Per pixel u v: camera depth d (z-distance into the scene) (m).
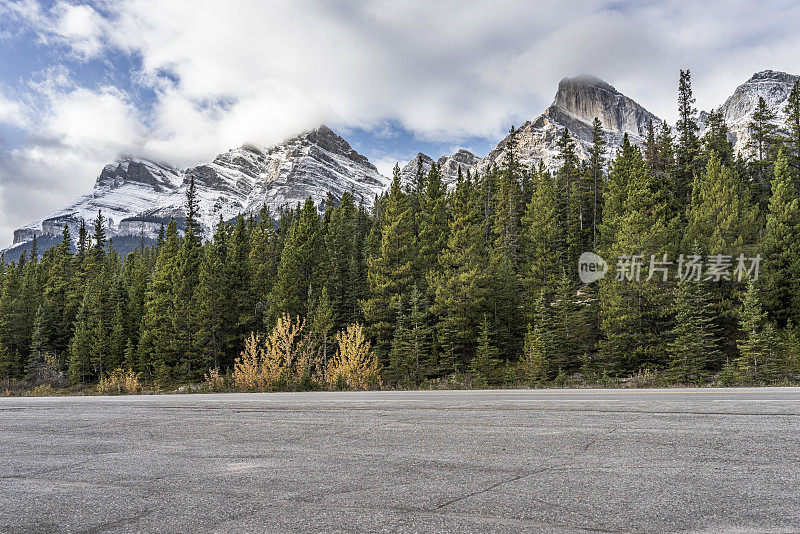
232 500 3.30
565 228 57.91
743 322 28.23
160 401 10.68
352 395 10.54
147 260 100.44
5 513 3.23
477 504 3.01
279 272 48.78
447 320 38.84
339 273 50.00
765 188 51.59
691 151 57.81
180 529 2.79
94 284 66.00
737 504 2.88
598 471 3.67
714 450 4.20
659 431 5.04
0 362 59.81
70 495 3.61
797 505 2.84
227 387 19.42
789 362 27.03
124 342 55.91
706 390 9.42
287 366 19.80
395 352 37.84
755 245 33.44
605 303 35.19
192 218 68.12
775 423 5.30
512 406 7.24
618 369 32.78
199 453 4.93
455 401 8.24
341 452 4.66
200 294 48.47
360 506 3.06
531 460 4.06
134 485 3.81
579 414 6.27
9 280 68.38
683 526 2.57
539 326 35.59
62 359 62.31
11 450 5.62
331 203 85.12
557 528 2.58
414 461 4.18
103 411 8.97
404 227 44.22
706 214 37.72
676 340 29.58
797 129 50.62
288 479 3.77
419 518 2.80
